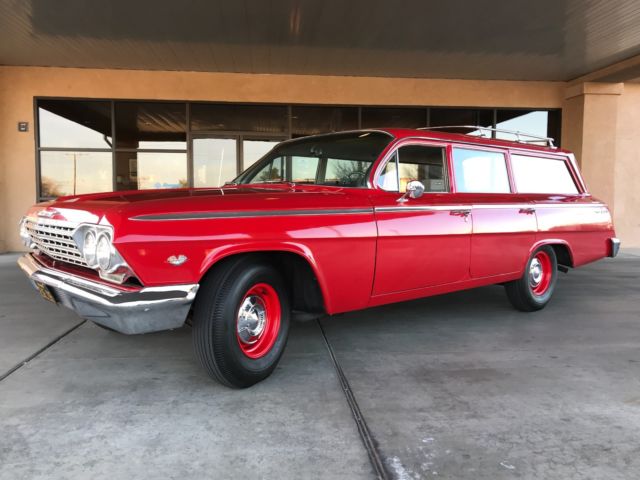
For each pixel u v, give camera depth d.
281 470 2.30
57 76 10.23
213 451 2.46
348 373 3.54
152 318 2.79
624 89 11.59
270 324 3.38
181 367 3.64
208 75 10.59
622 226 11.87
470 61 10.07
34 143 10.30
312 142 4.42
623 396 3.17
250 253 3.20
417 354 3.97
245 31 8.44
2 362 3.71
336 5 7.49
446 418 2.84
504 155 5.00
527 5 7.52
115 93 10.40
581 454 2.46
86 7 7.45
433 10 7.68
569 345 4.23
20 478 2.21
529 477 2.26
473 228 4.38
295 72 10.67
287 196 3.40
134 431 2.65
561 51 9.51
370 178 3.80
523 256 4.96
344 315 5.24
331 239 3.42
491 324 4.90
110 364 3.69
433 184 4.30
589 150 11.13
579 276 8.01
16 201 10.34
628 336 4.52
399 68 10.49
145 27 8.21
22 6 7.38
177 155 10.80
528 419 2.83
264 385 3.31
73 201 3.38
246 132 10.90
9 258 9.41
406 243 3.88
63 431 2.64
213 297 2.99
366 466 2.34
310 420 2.80
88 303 2.87
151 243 2.73
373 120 11.27
